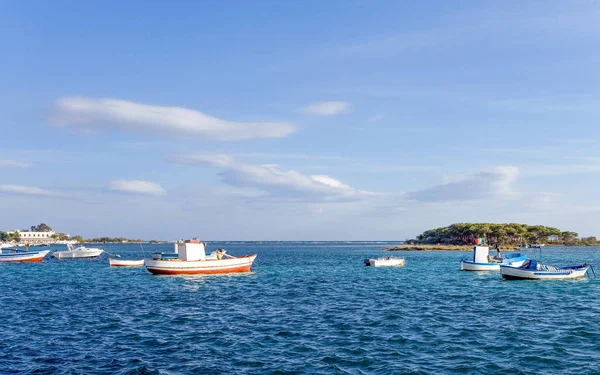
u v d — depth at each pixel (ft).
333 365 72.13
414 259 427.33
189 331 96.02
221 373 68.44
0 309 124.06
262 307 126.72
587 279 194.90
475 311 119.03
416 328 98.07
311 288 173.68
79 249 424.87
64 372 68.74
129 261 312.09
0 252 389.80
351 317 111.24
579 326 98.94
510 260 252.83
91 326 101.24
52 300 141.38
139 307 127.03
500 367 70.90
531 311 118.52
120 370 69.82
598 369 69.87
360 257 488.85
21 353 79.00
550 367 70.90
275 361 74.33
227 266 227.40
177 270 218.18
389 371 69.21
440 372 68.69
